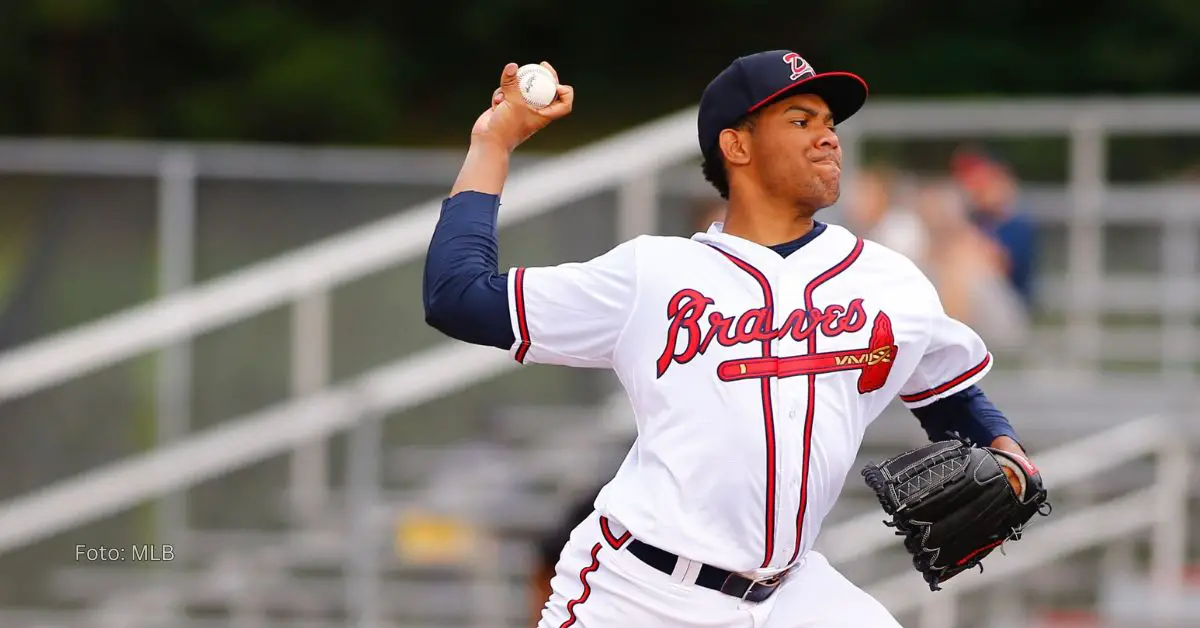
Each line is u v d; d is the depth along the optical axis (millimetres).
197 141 62875
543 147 66312
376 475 28422
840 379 12086
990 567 28484
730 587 12180
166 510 28500
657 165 26328
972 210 31281
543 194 25891
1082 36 65812
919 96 65812
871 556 30328
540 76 12766
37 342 28953
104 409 28578
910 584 28328
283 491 28984
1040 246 33125
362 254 26453
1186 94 65062
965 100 65062
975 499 12320
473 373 26219
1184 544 29625
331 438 29078
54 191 29250
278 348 29328
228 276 29531
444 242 12523
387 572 27641
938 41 66625
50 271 29141
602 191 30141
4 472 28281
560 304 12273
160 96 63312
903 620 30109
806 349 12000
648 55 69562
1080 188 31781
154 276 29125
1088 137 31359
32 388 25891
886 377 12305
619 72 69312
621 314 12242
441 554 27688
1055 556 28875
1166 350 32562
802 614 12586
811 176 12250
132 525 28328
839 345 12055
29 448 28359
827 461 12102
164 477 26547
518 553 27750
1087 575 30844
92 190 29250
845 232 12625
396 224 27281
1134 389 29953
